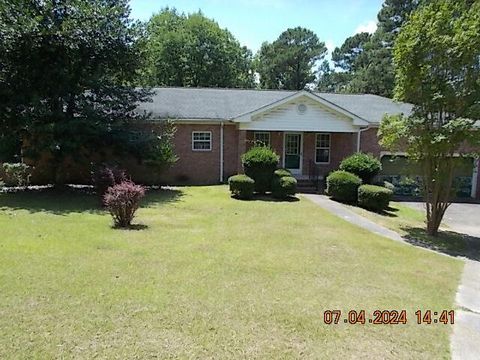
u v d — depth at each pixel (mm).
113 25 14711
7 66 13984
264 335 4176
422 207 16109
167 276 5859
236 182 14703
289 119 18094
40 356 3600
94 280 5562
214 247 7707
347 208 13930
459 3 10258
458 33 9711
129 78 16531
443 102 10234
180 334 4109
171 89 21703
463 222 14133
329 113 18281
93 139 14648
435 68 10328
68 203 12742
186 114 18453
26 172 16531
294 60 55812
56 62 14211
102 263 6359
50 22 13609
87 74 14789
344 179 15055
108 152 15938
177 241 8062
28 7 13688
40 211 11156
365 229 10594
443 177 10852
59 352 3674
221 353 3781
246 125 17922
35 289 5160
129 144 14844
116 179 13391
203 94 21344
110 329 4148
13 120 14078
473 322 4848
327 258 7352
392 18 39156
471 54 9797
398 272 6797
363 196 14266
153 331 4148
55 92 14367
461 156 10719
